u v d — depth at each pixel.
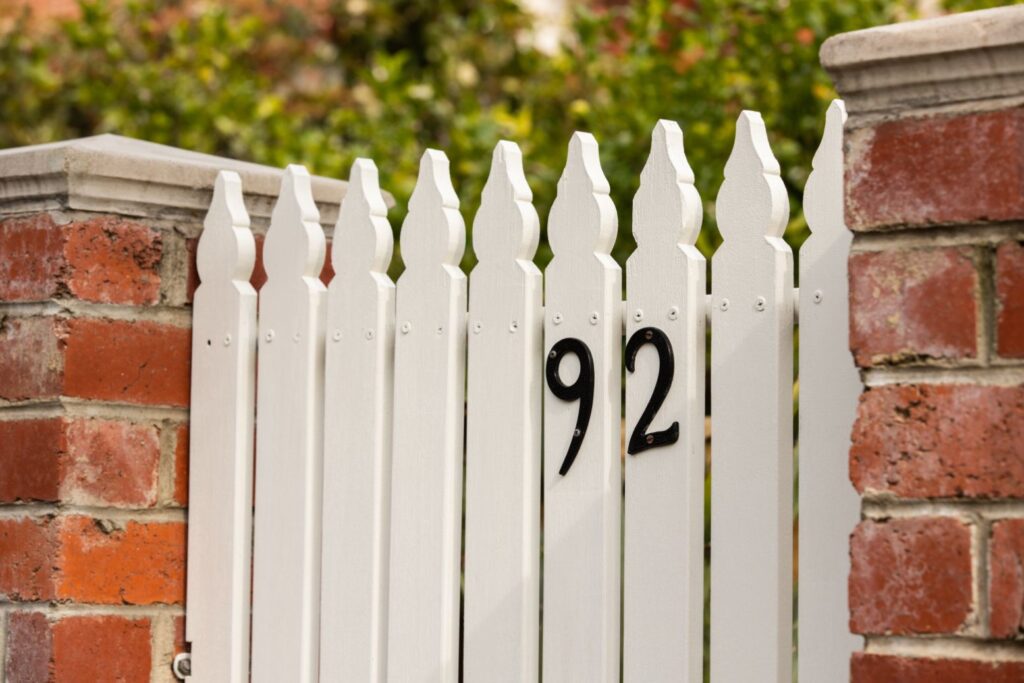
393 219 5.45
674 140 2.97
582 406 3.00
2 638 3.40
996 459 2.37
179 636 3.52
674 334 2.91
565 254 3.06
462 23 7.98
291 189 3.47
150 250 3.51
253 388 3.50
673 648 2.87
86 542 3.37
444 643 3.16
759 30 5.26
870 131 2.52
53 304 3.40
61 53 7.29
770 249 2.82
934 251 2.45
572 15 6.86
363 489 3.30
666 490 2.90
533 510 3.09
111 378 3.43
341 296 3.37
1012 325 2.38
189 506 3.53
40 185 3.43
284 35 8.13
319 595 3.38
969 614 2.37
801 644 2.75
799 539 2.76
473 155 5.60
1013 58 2.39
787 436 2.80
